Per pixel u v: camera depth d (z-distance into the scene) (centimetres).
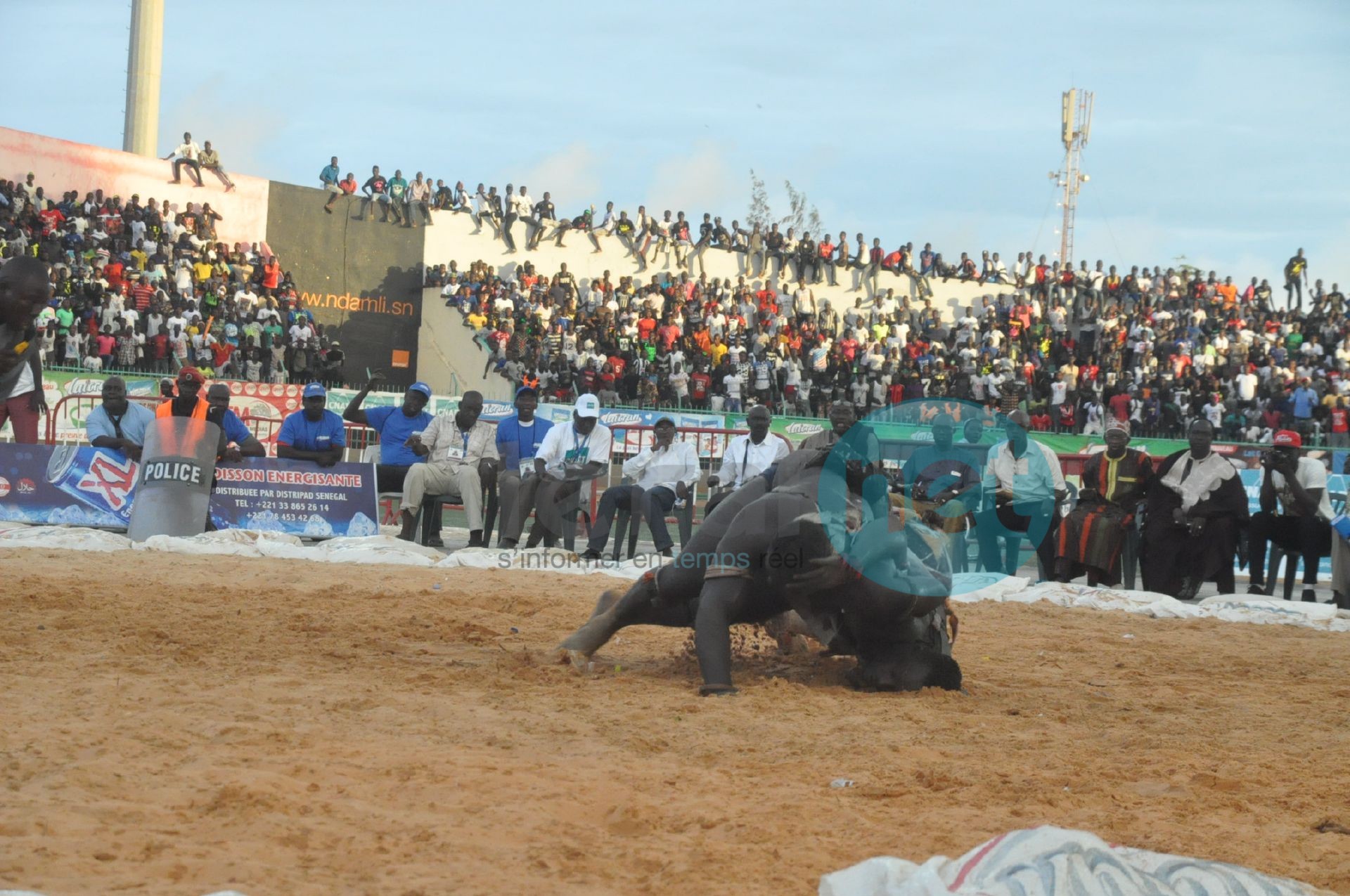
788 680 713
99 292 2948
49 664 641
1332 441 3572
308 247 3809
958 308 4509
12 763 431
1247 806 452
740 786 452
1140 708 676
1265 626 1110
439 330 3888
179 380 1538
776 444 1448
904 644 695
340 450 1614
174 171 3569
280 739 492
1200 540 1395
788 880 346
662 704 611
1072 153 6047
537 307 3769
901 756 515
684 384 3447
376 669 683
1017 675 783
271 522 1566
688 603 716
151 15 4128
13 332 566
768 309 4100
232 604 927
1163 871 327
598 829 395
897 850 376
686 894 334
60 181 3366
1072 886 302
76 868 328
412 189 3962
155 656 685
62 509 1575
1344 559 1351
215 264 3400
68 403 2183
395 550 1372
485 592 1102
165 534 1491
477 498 1539
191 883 326
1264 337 4306
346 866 346
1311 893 330
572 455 1487
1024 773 490
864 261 4406
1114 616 1133
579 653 724
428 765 457
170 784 414
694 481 1491
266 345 3256
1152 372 3928
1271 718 655
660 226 4200
